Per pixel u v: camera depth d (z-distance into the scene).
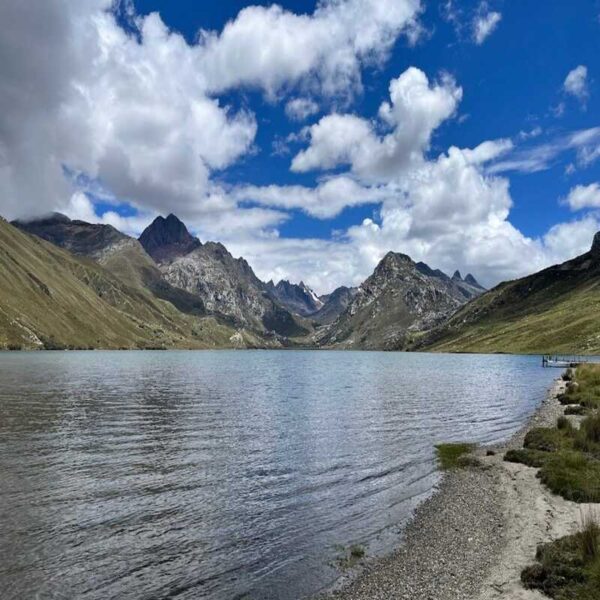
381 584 17.19
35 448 39.31
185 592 16.88
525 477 29.39
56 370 139.00
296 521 23.52
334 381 113.75
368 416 57.31
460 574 17.56
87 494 27.33
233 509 25.14
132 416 56.69
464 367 171.50
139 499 26.52
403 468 33.41
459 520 23.30
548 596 15.24
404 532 22.06
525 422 52.38
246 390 90.06
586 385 71.12
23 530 21.95
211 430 47.78
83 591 16.81
